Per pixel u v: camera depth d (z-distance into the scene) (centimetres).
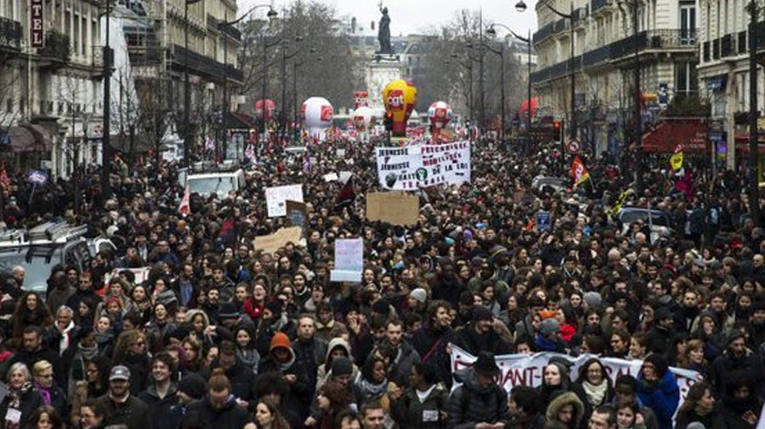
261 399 1519
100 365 1689
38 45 7012
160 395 1636
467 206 4666
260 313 2186
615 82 10956
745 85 7206
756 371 1752
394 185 4219
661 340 1995
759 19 6600
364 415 1416
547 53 15375
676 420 1595
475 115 18638
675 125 7275
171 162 8456
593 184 6469
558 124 10775
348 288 2438
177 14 11788
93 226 3691
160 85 9331
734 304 2317
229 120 11231
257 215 4278
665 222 4416
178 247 3403
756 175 4147
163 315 2091
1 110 6481
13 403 1608
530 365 1828
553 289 2358
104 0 8669
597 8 11775
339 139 16188
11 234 2850
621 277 2520
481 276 2583
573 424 1418
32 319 1925
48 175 6106
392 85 12575
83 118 7469
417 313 2166
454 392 1578
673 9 9400
